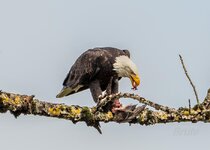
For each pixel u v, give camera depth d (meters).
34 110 10.07
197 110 11.78
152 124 11.92
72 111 10.78
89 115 10.96
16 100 9.75
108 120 11.34
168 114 11.89
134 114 11.60
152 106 10.52
